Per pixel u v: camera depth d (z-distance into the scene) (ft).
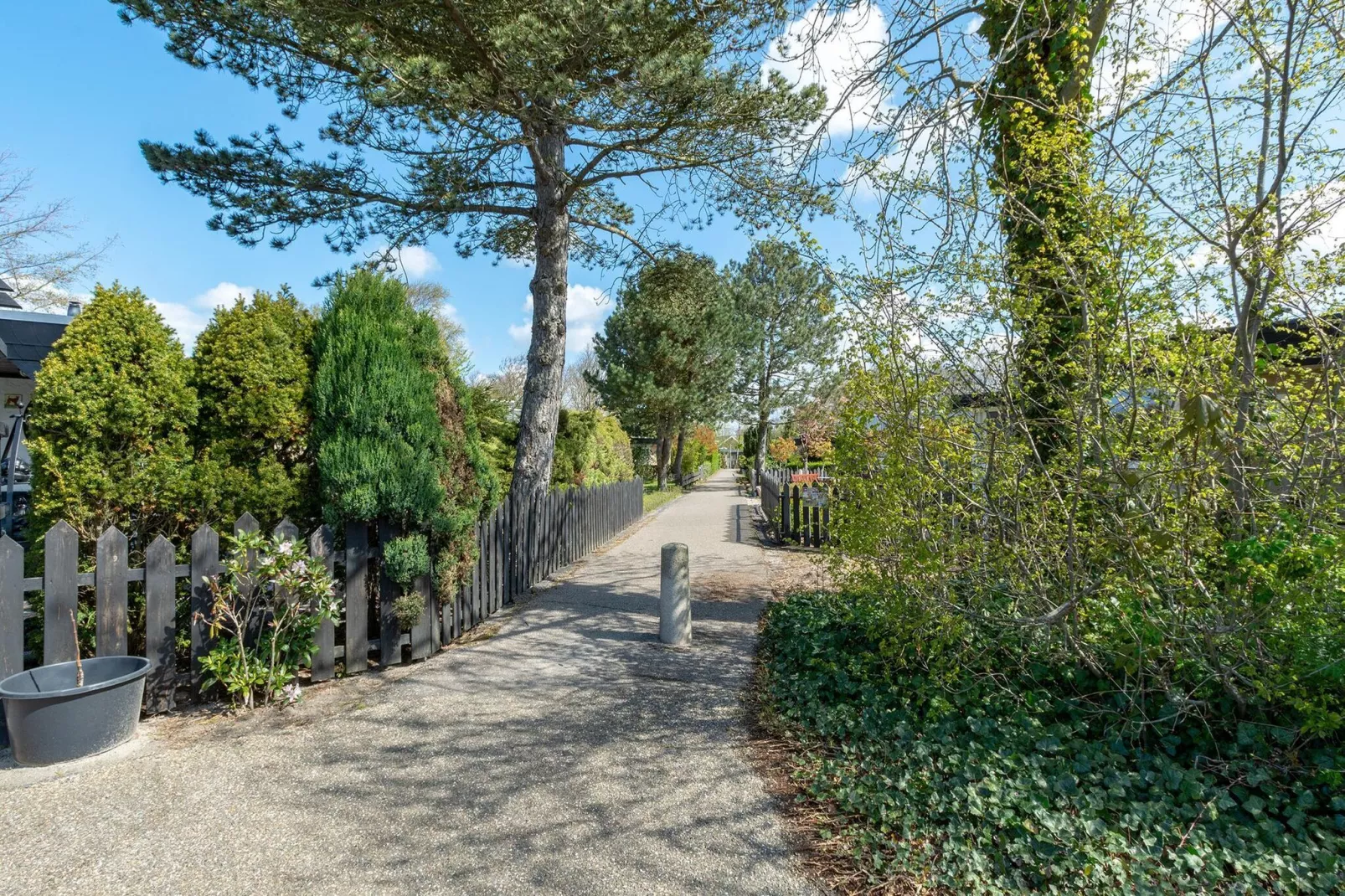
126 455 14.65
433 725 14.16
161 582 14.39
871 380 15.08
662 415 91.76
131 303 15.07
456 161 27.96
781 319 101.65
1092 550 12.74
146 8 22.38
